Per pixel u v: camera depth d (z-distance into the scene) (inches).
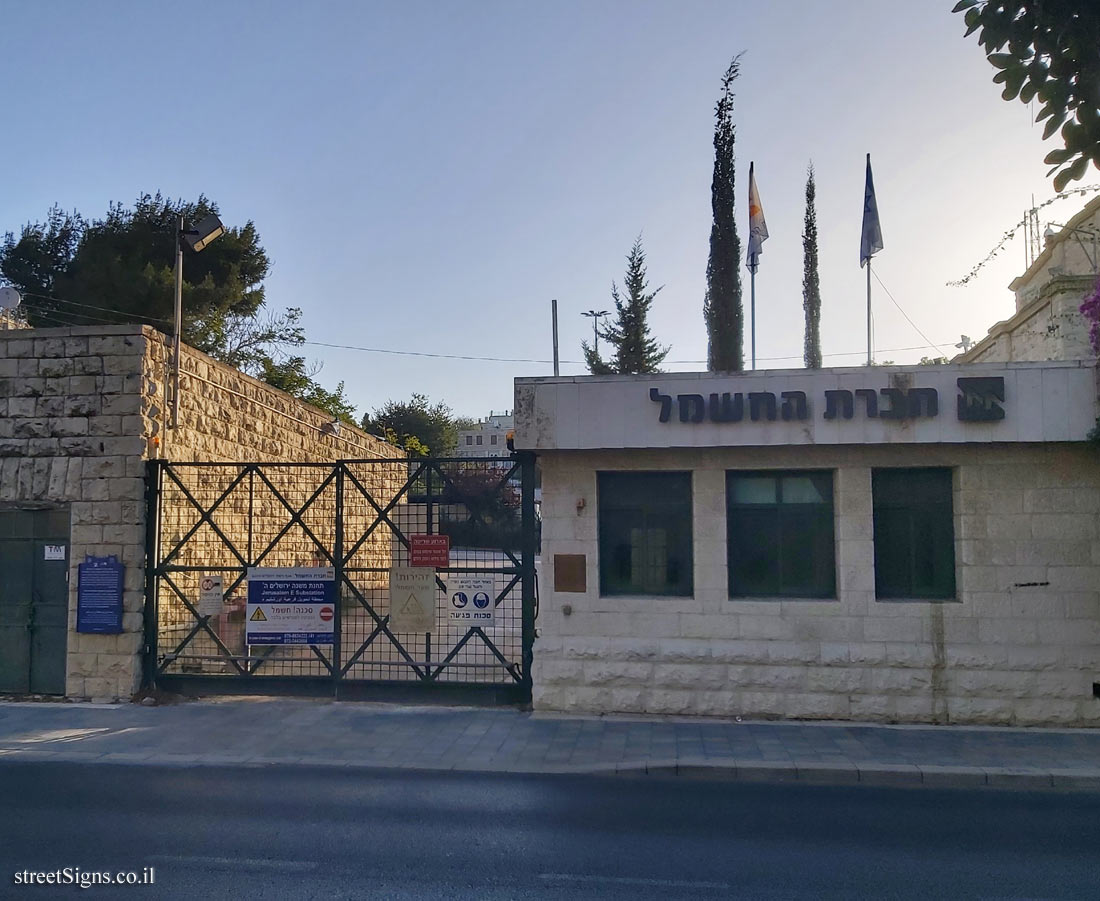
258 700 489.7
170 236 1352.1
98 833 279.3
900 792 339.3
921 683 434.9
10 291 741.3
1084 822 299.3
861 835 283.6
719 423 445.1
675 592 463.5
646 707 451.5
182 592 516.4
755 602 449.7
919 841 277.7
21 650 497.0
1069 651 428.8
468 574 490.9
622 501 470.6
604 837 279.6
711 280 860.6
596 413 454.6
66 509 499.8
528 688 472.7
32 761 379.6
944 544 447.8
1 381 510.6
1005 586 434.6
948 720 431.8
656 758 373.7
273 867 248.8
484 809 310.8
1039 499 435.2
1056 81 210.4
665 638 454.9
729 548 459.8
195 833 279.9
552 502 467.8
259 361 1696.6
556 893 231.6
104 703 483.8
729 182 866.8
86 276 1288.1
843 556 444.8
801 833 285.4
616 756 381.1
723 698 446.0
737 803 321.7
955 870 251.0
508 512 489.1
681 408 448.1
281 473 724.0
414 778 354.9
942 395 430.3
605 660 456.1
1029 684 428.8
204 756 386.0
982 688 431.2
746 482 462.9
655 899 228.2
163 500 515.5
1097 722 423.5
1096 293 419.2
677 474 467.2
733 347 842.8
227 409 627.2
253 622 492.7
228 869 246.8
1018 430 423.8
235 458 639.1
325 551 494.9
